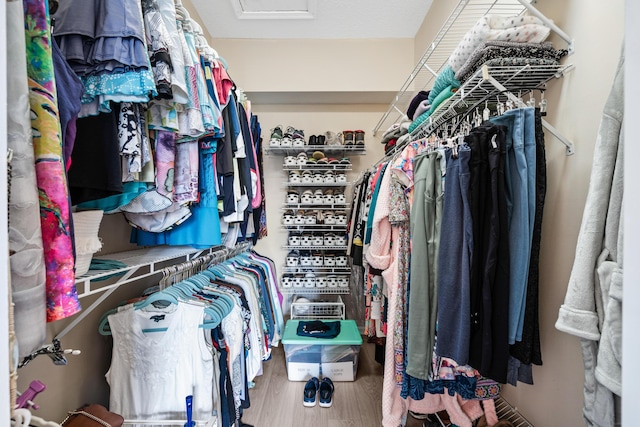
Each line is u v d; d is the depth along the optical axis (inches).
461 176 33.2
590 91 32.4
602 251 22.7
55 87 17.3
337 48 94.7
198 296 44.3
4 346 12.6
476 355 31.3
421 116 56.5
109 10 22.7
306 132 107.8
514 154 31.2
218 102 40.5
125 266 31.5
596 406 22.5
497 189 31.0
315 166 97.0
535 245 31.3
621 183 21.5
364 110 107.7
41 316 15.8
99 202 30.2
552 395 37.8
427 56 60.4
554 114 37.5
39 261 15.8
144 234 44.4
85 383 38.9
